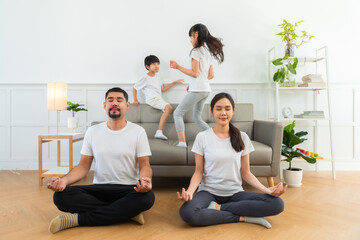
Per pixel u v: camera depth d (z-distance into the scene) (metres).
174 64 2.16
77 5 2.95
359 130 2.94
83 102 2.95
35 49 2.95
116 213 1.33
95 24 2.96
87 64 2.96
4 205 1.74
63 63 2.96
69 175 1.40
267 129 2.22
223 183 1.50
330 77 2.96
